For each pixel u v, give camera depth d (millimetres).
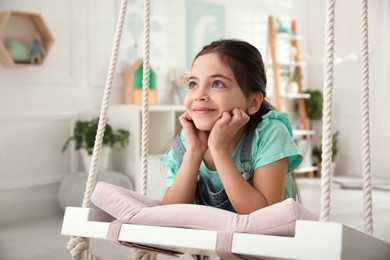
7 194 3004
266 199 1024
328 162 824
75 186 2906
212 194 1129
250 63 1118
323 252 750
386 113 4762
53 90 3188
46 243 2445
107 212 1001
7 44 2924
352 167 5090
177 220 913
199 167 1121
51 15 3143
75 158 3305
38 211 3145
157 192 3312
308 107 5129
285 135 1102
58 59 3195
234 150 1121
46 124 3164
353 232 776
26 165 3072
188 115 1142
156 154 3428
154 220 936
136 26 3645
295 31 5043
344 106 5137
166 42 3836
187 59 4012
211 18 4215
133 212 961
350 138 5105
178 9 3928
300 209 831
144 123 1279
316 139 5293
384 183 4340
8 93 2963
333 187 4277
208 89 1071
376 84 4824
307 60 5402
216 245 831
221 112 1056
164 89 3846
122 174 3148
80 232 1000
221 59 1074
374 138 4836
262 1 4785
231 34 4430
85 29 3342
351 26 5039
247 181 1090
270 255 790
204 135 1129
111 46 3496
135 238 923
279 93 4672
